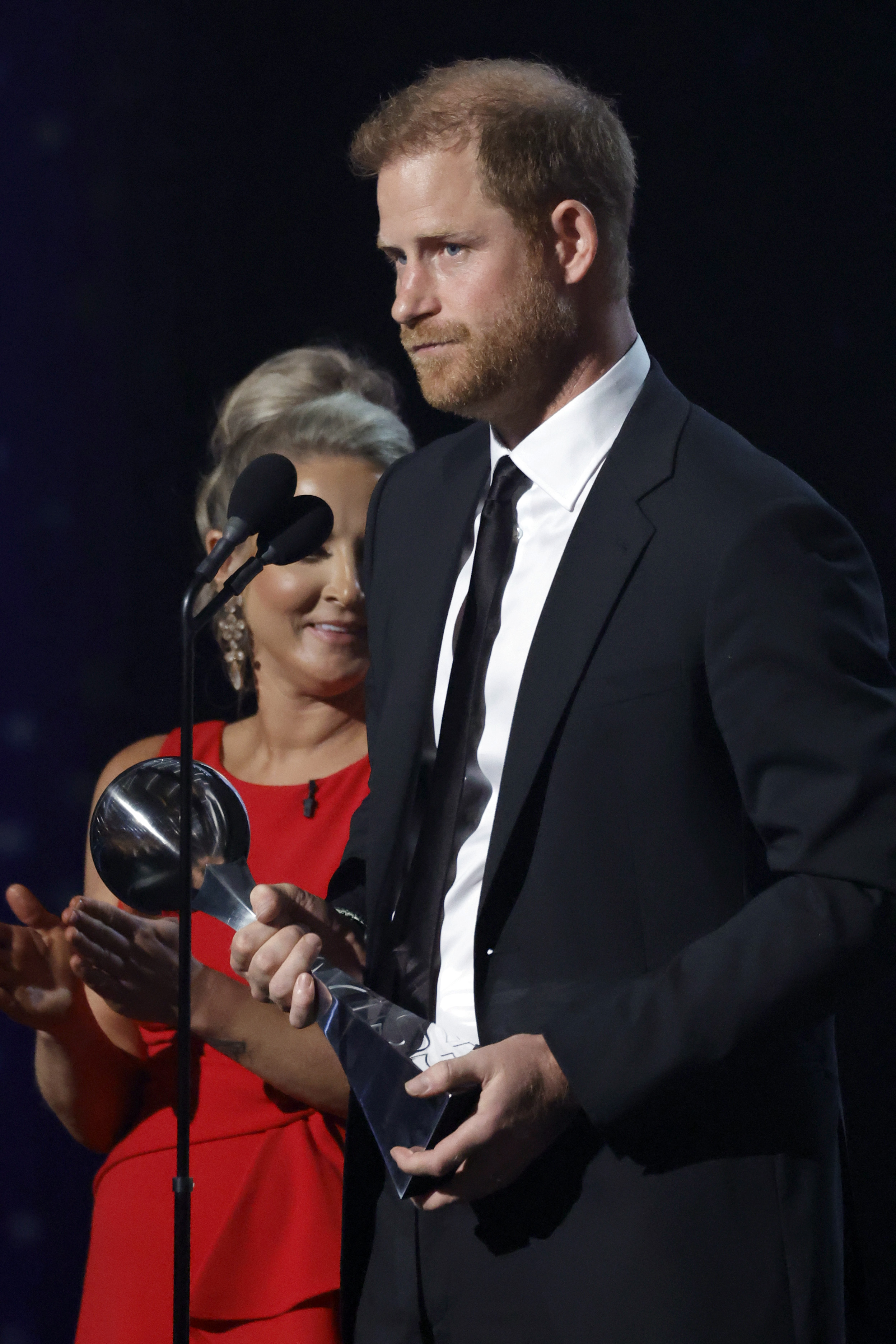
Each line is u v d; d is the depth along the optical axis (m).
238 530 6.09
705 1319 5.30
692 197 12.48
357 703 8.40
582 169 6.01
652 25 12.56
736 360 12.38
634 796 5.56
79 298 12.88
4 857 12.52
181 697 5.91
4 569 12.68
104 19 12.91
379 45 13.02
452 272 5.94
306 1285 7.14
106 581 12.77
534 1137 5.38
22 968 7.77
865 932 5.19
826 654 5.33
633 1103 5.25
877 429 12.10
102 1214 7.66
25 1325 12.08
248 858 8.02
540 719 5.66
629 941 5.56
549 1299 5.54
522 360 5.96
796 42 12.32
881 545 11.98
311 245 13.05
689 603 5.54
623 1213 5.45
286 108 13.12
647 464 5.87
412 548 6.69
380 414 8.51
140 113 12.98
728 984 5.21
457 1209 5.82
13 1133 12.17
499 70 6.21
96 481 12.81
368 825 6.79
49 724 12.65
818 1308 5.35
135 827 6.37
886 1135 11.65
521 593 6.09
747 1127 5.47
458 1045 5.72
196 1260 7.26
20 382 12.77
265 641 8.24
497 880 5.69
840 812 5.19
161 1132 7.66
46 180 12.84
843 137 12.25
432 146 5.93
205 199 13.05
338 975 5.88
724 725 5.41
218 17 13.09
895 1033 11.69
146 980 7.22
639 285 12.53
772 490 5.57
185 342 12.98
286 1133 7.54
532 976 5.67
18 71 12.77
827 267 12.27
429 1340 5.92
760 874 5.90
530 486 6.17
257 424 8.63
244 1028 7.37
